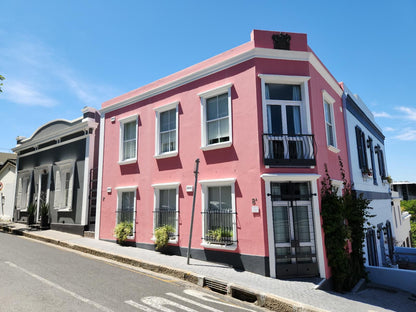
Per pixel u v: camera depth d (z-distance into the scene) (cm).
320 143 856
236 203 817
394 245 1656
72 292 551
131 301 523
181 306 519
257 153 792
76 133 1497
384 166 1770
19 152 1958
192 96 986
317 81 920
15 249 998
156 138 1074
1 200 2094
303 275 735
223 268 779
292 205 777
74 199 1416
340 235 759
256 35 857
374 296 769
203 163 917
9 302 479
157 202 1037
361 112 1394
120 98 1257
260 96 826
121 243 1112
